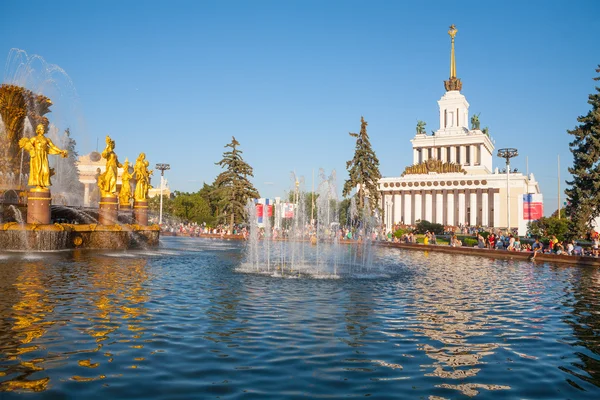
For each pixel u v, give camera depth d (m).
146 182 34.47
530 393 6.18
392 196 113.38
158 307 10.76
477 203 106.00
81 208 30.00
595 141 38.56
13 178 27.41
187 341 8.04
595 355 8.03
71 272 16.02
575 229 38.94
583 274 21.88
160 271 17.80
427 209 109.81
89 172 66.81
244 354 7.41
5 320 8.95
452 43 128.25
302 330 9.12
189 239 51.56
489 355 7.85
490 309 12.11
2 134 27.11
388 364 7.18
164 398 5.59
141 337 8.16
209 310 10.72
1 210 24.58
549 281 18.86
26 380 6.01
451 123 126.25
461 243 46.69
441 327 9.80
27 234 22.56
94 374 6.30
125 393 5.70
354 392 5.99
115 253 25.22
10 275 14.77
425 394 6.01
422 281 17.81
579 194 39.09
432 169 112.00
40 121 28.97
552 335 9.39
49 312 9.73
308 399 5.70
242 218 61.41
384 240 54.47
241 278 16.92
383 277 18.81
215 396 5.70
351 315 10.74
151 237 32.41
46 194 23.50
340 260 27.77
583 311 12.16
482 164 119.56
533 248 32.94
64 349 7.30
